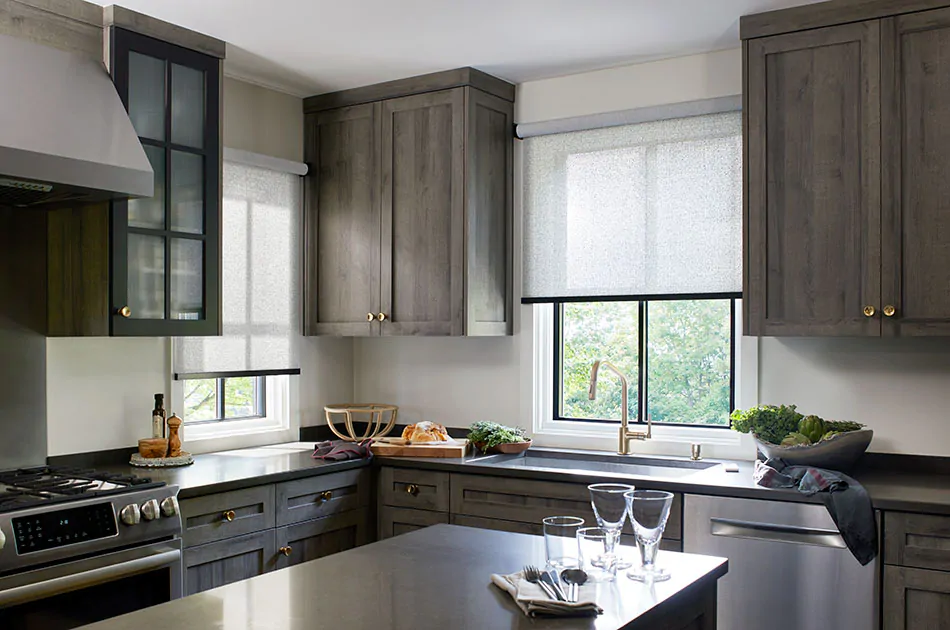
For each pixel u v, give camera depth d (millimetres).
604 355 4016
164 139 3211
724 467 3334
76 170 2643
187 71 3311
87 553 2510
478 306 3852
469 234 3787
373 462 3721
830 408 3402
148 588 2707
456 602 1607
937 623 2596
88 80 2893
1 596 2273
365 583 1731
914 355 3258
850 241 3010
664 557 1957
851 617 2705
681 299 3684
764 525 2855
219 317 3402
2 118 2537
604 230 3873
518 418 4102
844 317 3016
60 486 2686
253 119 4031
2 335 3076
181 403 3688
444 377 4324
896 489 2826
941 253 2869
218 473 3225
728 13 3174
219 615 1531
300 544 3377
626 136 3832
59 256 3180
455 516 3523
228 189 3861
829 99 3049
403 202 3961
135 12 3104
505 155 4051
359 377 4578
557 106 3979
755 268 3166
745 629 2877
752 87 3178
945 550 2580
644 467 3643
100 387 3385
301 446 4020
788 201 3115
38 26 2863
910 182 2918
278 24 3266
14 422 3098
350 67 3797
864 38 2992
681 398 3834
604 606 1586
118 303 3020
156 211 3180
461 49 3568
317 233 4227
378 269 4020
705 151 3652
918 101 2910
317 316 4219
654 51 3609
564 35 3406
